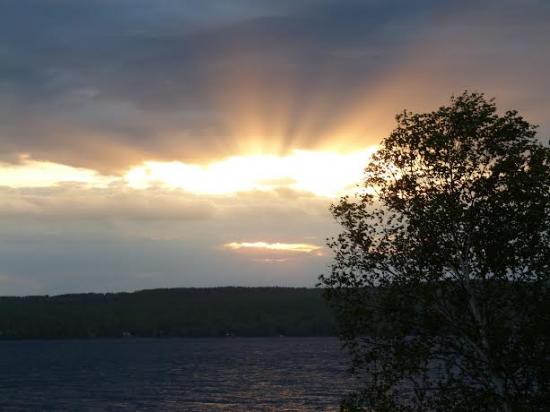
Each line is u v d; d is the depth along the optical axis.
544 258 19.59
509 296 19.97
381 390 20.14
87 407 106.50
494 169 20.25
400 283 20.56
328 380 148.12
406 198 20.69
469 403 19.14
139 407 106.31
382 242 20.83
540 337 19.25
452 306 20.50
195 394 124.00
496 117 20.45
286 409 101.12
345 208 21.19
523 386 19.59
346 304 20.91
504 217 20.08
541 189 19.81
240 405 106.81
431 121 20.89
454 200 20.31
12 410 103.38
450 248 20.27
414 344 20.08
